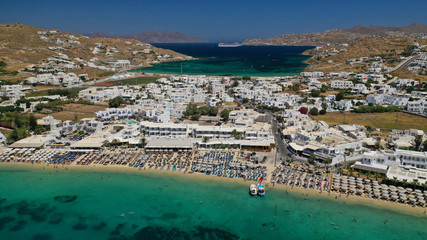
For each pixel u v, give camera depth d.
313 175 130.50
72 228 102.31
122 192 122.31
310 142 153.50
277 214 107.56
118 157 150.75
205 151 159.38
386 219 103.19
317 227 100.75
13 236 98.50
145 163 145.62
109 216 108.31
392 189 116.44
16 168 141.25
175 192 121.75
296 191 119.62
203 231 100.19
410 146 153.25
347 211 107.56
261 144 160.12
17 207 113.25
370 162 134.00
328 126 189.88
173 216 107.81
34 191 123.19
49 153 155.25
